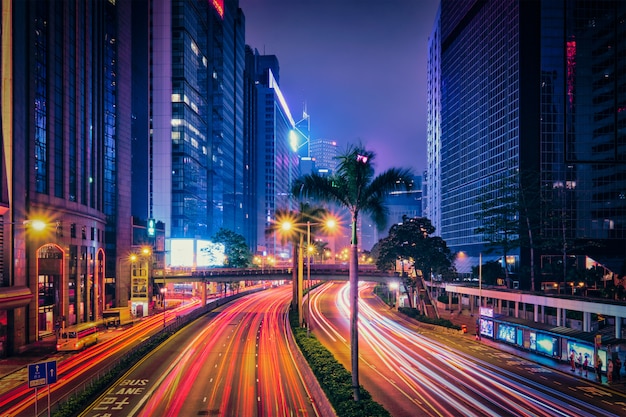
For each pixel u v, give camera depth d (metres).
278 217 75.00
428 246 93.62
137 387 38.34
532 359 49.34
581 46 123.25
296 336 56.84
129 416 31.03
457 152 165.75
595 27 123.56
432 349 56.12
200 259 153.00
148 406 33.12
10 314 54.97
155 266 118.62
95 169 85.94
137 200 118.56
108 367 44.47
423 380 40.56
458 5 165.00
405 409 32.25
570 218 121.69
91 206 84.69
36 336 62.38
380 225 33.41
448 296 101.00
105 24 93.12
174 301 123.94
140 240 114.06
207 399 34.84
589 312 55.91
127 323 79.38
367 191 32.38
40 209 65.31
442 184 182.00
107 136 93.69
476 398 34.94
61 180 72.25
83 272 79.00
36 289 62.62
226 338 64.19
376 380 40.53
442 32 182.75
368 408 27.33
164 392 36.78
